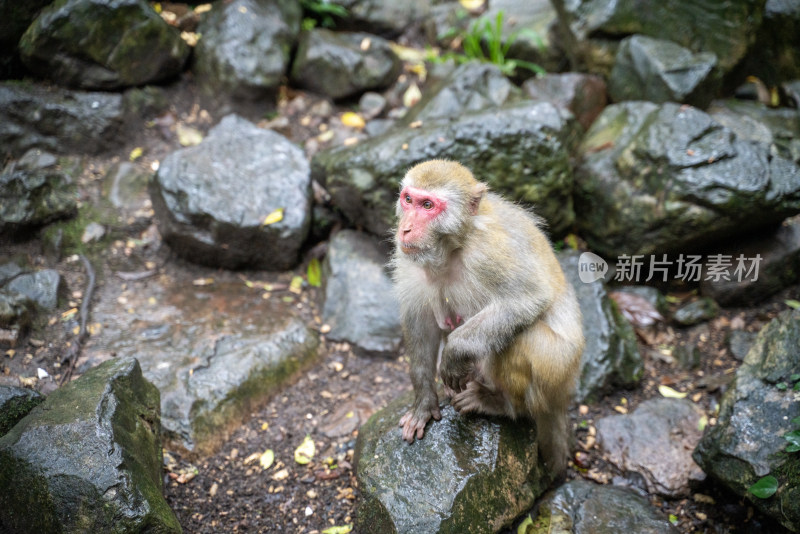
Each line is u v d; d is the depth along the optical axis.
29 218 2.10
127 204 2.26
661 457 1.78
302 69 2.59
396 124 2.46
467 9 2.98
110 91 2.41
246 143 2.27
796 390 1.59
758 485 1.51
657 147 2.12
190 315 2.03
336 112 2.61
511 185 2.11
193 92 2.53
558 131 2.12
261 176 2.20
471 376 1.64
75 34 2.29
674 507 1.72
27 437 1.44
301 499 1.69
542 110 2.13
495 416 1.61
